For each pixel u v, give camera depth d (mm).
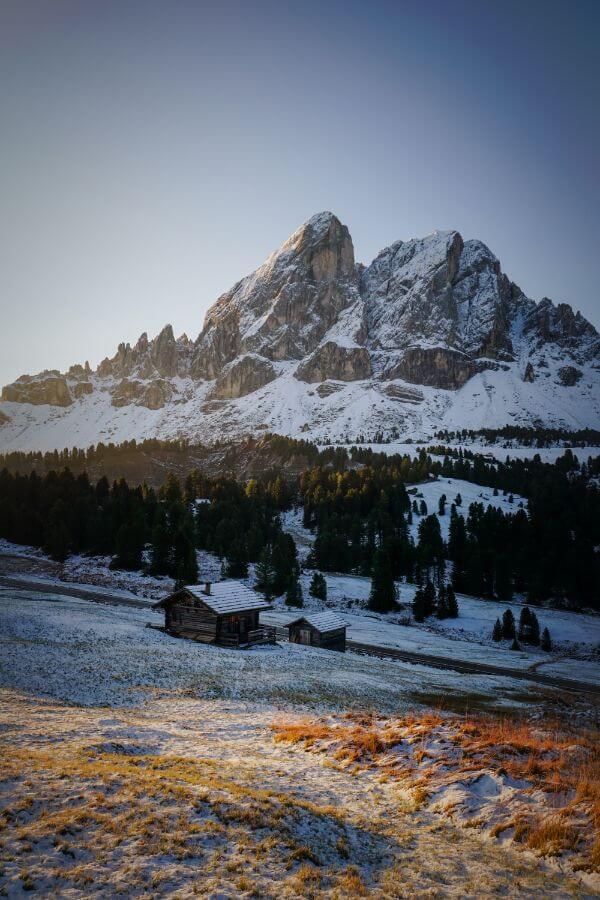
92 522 114188
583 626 97500
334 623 62562
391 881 11203
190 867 10719
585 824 12984
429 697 40406
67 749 17625
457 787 15625
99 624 51031
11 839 10805
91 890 9664
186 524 107500
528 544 133500
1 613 48688
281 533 118250
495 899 10656
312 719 26969
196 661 41250
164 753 19500
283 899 10109
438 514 174000
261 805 13547
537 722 32406
